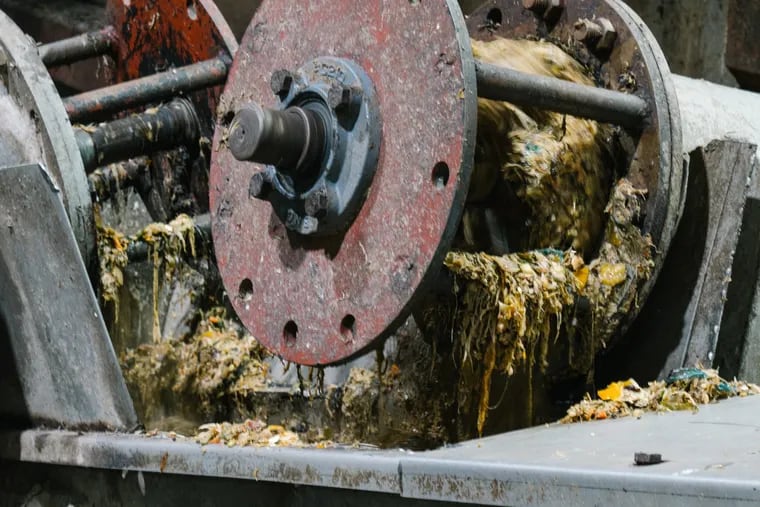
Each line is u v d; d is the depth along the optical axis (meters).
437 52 2.99
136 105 4.22
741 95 4.40
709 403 3.25
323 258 3.25
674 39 6.12
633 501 2.10
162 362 4.29
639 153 3.56
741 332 3.73
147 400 4.27
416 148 3.01
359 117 3.13
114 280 3.78
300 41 3.40
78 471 3.29
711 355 3.53
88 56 4.79
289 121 3.13
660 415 3.10
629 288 3.52
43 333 3.38
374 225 3.11
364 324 3.12
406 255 3.02
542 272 3.31
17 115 3.57
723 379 3.53
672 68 6.13
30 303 3.40
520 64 3.62
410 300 3.00
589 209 3.55
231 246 3.55
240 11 6.60
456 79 2.94
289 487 2.74
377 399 3.89
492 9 4.04
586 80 3.69
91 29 6.95
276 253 3.40
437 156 2.96
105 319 3.81
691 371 3.41
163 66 4.61
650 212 3.53
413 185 3.01
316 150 3.16
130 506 3.13
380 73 3.13
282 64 3.45
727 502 1.99
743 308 3.73
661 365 3.63
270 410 4.15
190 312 4.36
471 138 2.92
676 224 3.59
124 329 4.16
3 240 3.41
